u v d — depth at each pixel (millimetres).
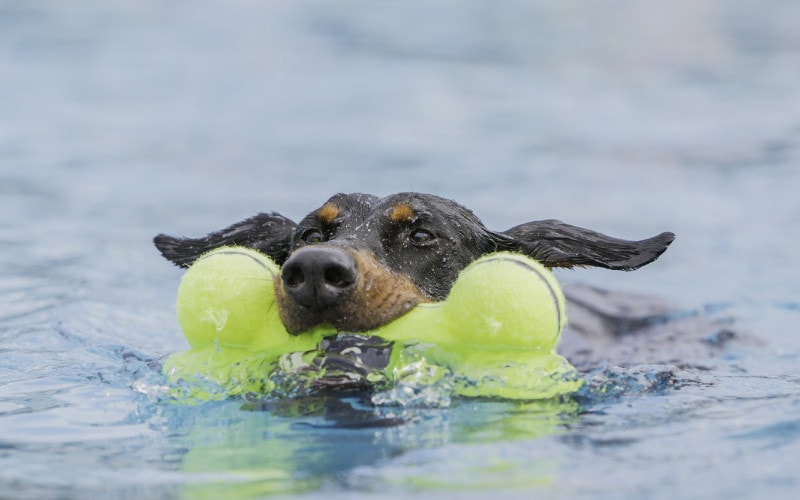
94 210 15617
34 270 12516
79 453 6117
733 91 23219
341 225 8117
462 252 8344
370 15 30641
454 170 17875
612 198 16516
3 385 7926
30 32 27469
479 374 6879
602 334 11078
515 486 5301
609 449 5945
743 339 10656
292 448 6023
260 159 18578
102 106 21969
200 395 7066
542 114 21719
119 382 7809
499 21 30172
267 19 29969
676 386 7727
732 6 31969
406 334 7156
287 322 7203
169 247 8922
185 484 5480
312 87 23641
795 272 13398
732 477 5449
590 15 31062
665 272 13641
